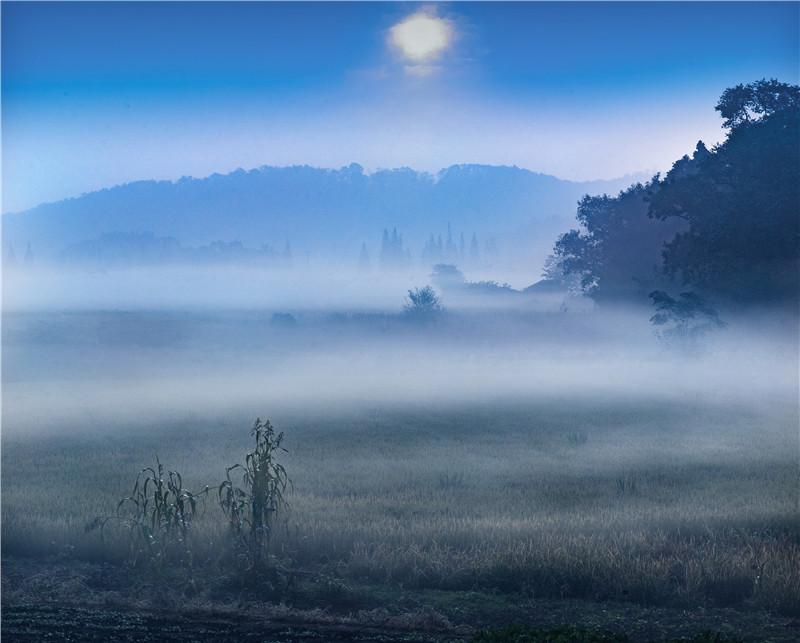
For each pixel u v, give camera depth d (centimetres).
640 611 1257
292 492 2130
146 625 1180
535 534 1581
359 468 2633
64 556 1495
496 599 1302
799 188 6269
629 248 9300
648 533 1597
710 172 6775
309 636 1148
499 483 2344
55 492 2109
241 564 1395
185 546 1442
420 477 2441
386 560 1416
